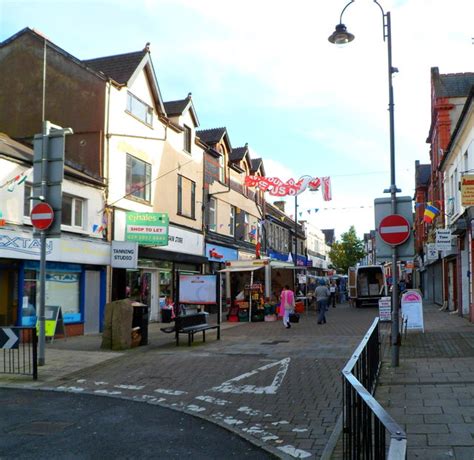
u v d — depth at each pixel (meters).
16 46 20.14
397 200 10.80
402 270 51.00
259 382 9.64
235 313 23.31
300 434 6.55
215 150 29.11
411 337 14.94
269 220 41.44
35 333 10.19
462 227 18.72
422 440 5.89
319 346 13.90
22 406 8.01
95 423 7.02
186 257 24.64
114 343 13.82
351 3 12.20
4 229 14.23
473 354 11.45
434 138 30.34
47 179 11.59
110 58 21.62
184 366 11.37
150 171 21.88
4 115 19.98
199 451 5.87
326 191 21.95
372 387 8.07
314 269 61.66
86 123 19.03
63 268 16.78
